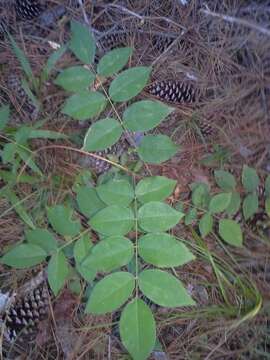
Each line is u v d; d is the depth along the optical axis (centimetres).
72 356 42
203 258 46
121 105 49
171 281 34
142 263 44
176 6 53
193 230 46
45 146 45
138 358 33
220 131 50
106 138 38
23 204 45
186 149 49
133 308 34
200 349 44
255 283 46
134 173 45
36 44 51
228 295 45
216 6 53
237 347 44
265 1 53
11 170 45
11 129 46
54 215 40
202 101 52
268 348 44
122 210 37
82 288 44
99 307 34
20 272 44
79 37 40
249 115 51
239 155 50
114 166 46
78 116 39
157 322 44
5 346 43
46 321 43
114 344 43
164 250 35
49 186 46
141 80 39
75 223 40
